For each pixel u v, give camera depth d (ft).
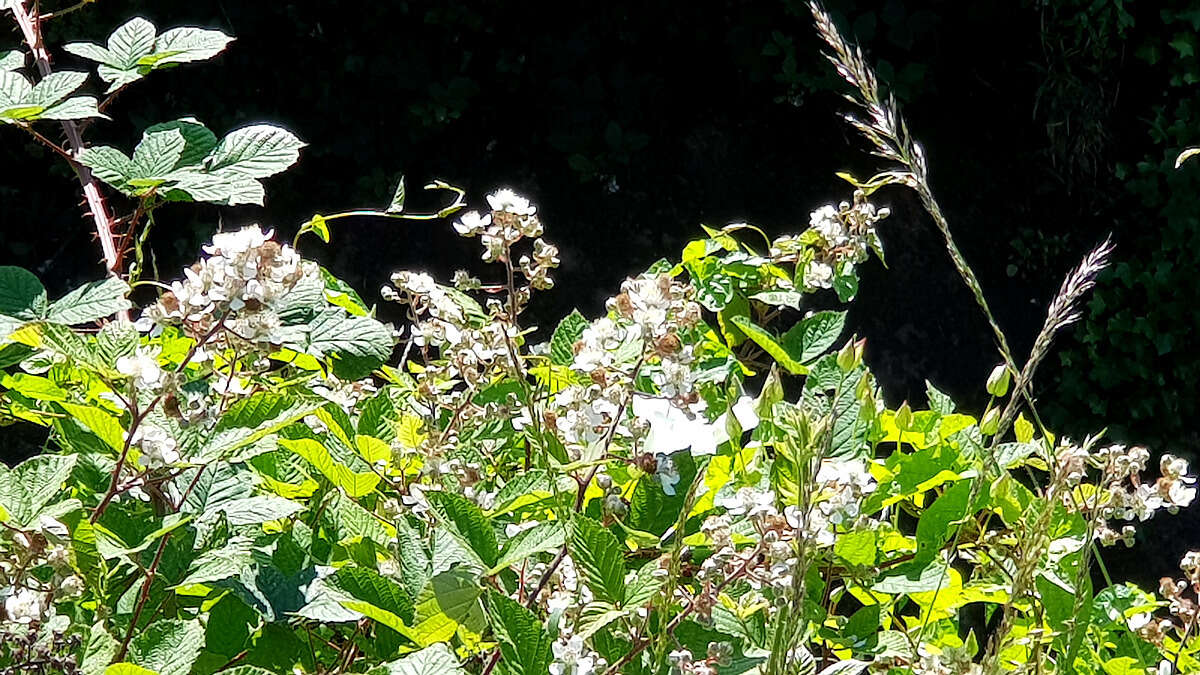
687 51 13.08
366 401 3.57
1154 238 13.85
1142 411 13.57
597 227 12.53
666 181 12.82
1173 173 13.74
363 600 2.89
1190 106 13.91
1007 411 3.25
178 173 3.16
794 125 13.30
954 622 4.06
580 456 3.29
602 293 12.34
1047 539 3.24
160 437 2.85
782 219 13.03
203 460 2.83
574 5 12.75
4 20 11.10
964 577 4.91
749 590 3.32
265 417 3.01
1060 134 13.65
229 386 3.23
